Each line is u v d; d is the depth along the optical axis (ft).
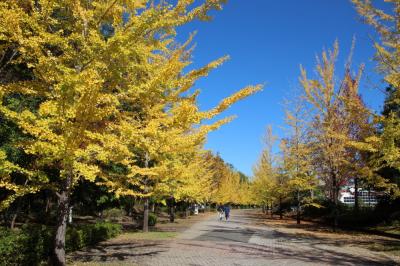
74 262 32.01
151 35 28.89
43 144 21.52
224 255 38.78
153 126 27.27
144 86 27.99
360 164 69.00
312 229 77.51
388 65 41.50
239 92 26.27
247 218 133.90
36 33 25.39
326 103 69.56
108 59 26.45
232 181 242.17
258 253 40.75
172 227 81.35
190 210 174.91
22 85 26.14
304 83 71.10
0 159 21.85
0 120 37.78
